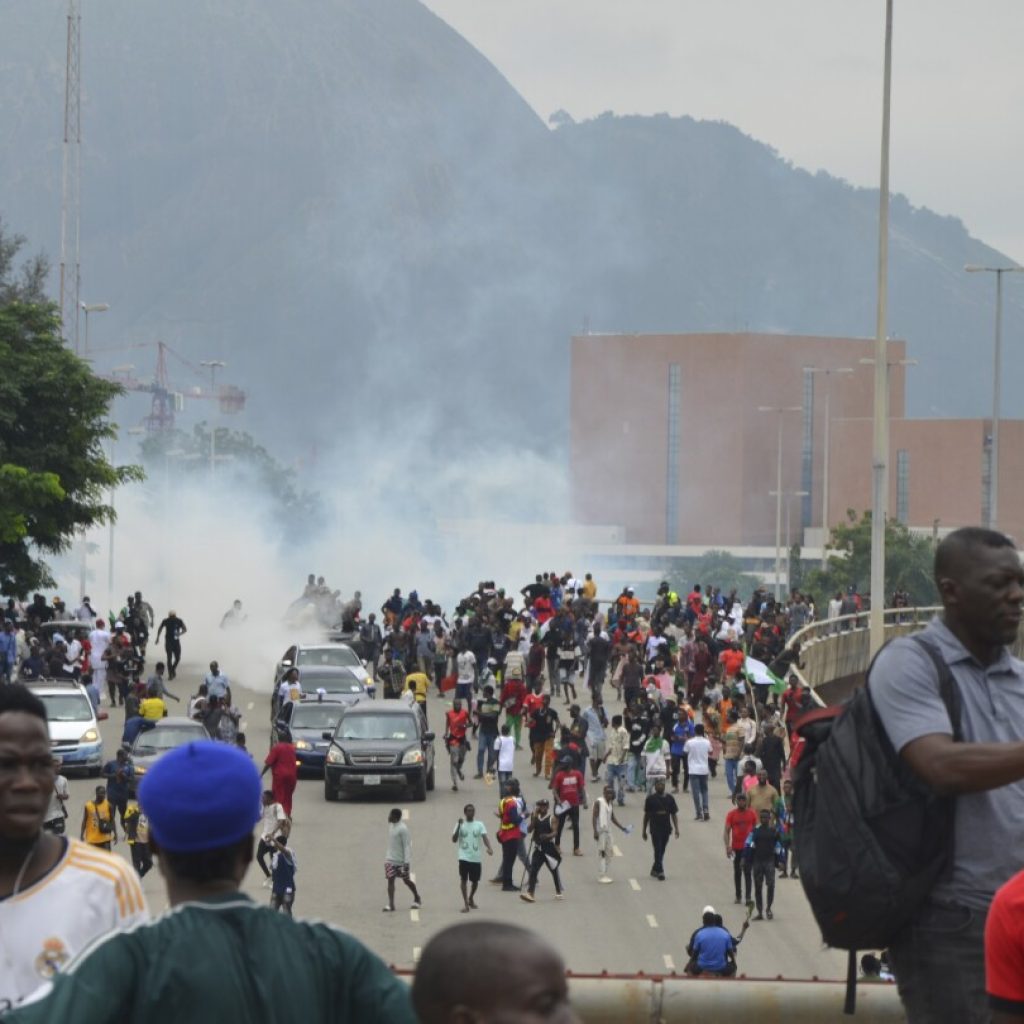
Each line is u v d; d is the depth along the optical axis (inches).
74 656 3971.5
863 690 439.5
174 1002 326.6
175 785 344.5
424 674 4008.4
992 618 434.3
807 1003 518.0
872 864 422.3
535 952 281.9
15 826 425.7
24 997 414.6
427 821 2925.7
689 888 2516.0
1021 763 411.5
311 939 339.3
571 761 2723.9
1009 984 374.9
